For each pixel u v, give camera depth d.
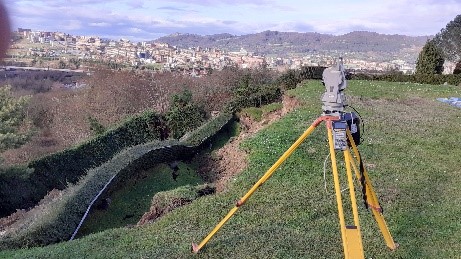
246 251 8.06
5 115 26.22
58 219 13.34
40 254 9.20
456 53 38.19
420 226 9.04
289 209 10.30
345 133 6.64
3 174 21.41
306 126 18.16
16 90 29.62
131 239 9.46
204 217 10.38
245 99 28.78
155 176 19.91
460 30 37.94
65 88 40.59
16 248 11.16
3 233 14.34
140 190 18.59
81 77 42.41
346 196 10.92
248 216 10.09
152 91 41.19
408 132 16.53
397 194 10.80
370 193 7.43
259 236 8.73
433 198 10.58
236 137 24.48
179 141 22.69
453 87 28.05
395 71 34.31
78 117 37.50
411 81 32.09
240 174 14.13
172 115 28.25
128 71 45.66
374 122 17.83
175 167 20.88
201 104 32.38
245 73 40.75
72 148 22.95
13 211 21.03
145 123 27.31
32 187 21.69
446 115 19.50
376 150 14.49
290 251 7.97
